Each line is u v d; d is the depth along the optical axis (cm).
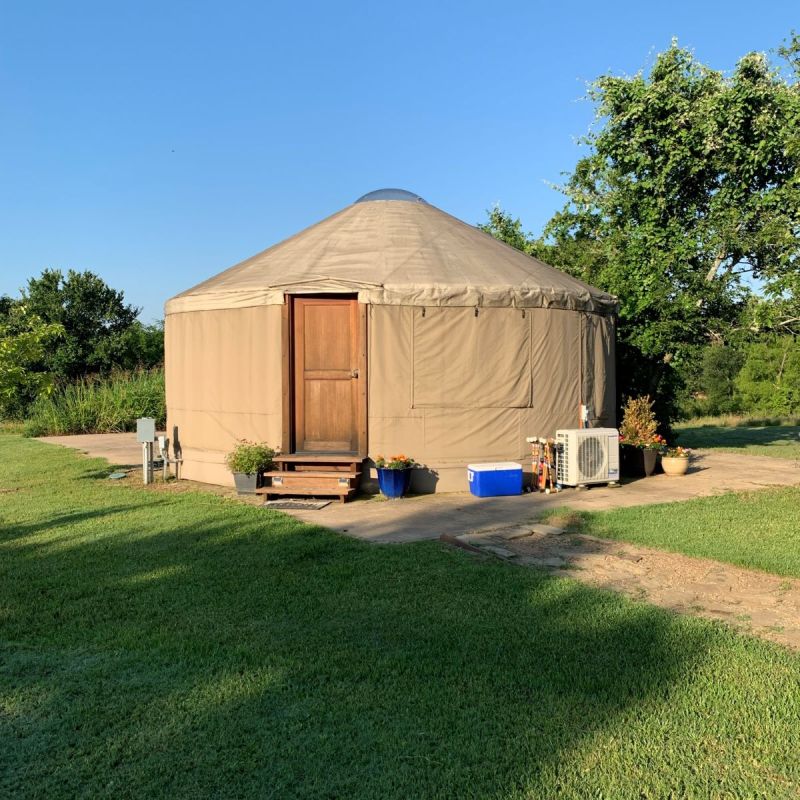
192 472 959
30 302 2333
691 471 1060
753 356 2422
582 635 380
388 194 1078
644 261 1253
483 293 852
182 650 367
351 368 866
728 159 1234
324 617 412
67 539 611
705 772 255
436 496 830
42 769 261
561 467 880
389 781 251
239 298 883
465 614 413
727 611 422
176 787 250
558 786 248
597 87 1328
